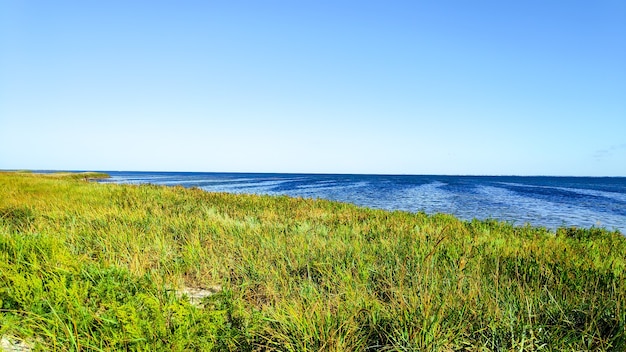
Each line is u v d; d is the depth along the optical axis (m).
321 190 46.72
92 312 3.09
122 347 2.65
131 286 3.70
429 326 2.96
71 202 10.98
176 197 15.15
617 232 11.48
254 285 4.52
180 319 2.91
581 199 36.94
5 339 2.81
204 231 7.29
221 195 17.39
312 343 2.76
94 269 3.98
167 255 5.60
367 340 3.04
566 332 3.19
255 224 8.55
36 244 4.81
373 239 7.36
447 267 4.75
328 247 6.07
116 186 20.02
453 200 31.78
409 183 80.12
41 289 3.36
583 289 4.26
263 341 3.01
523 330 2.97
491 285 4.17
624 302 3.39
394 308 3.43
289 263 5.17
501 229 10.88
